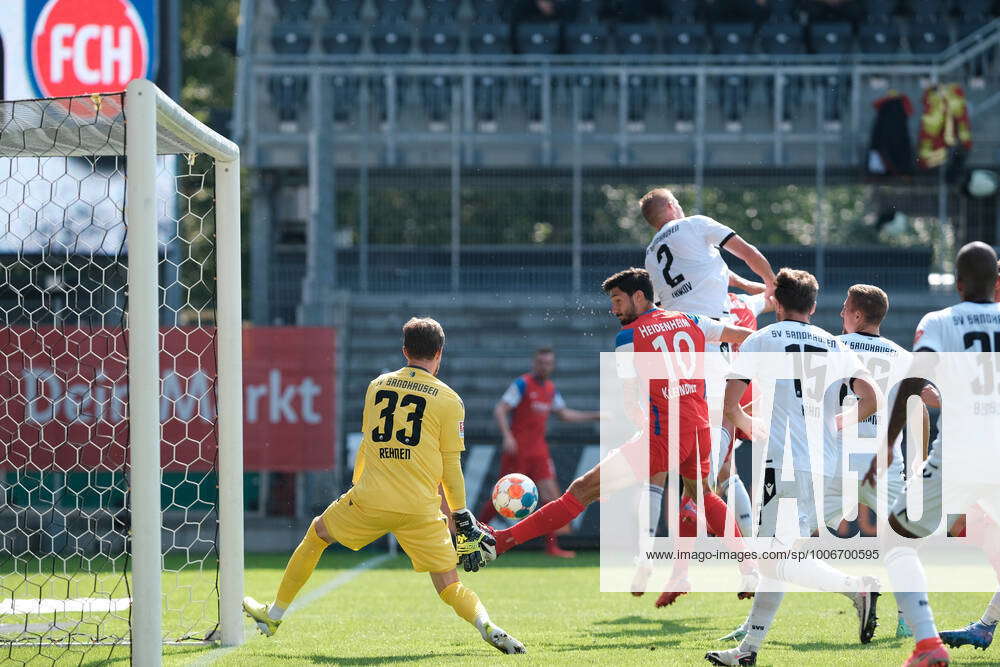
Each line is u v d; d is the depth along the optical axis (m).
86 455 43.12
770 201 114.62
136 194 18.20
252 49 66.62
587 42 69.00
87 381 43.06
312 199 56.97
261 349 47.44
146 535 18.02
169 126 19.73
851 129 63.56
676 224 27.23
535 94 65.81
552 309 58.00
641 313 24.84
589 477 24.53
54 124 22.39
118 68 52.97
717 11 68.94
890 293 58.22
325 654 20.78
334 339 47.75
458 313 57.97
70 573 37.53
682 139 63.66
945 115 56.84
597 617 27.00
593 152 63.44
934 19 68.44
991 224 62.19
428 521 20.34
